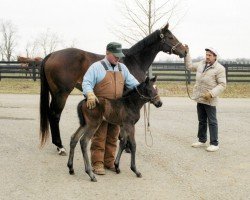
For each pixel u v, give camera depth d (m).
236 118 12.27
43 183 5.75
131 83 6.39
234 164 6.96
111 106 5.84
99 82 6.11
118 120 5.96
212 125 7.83
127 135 6.04
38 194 5.30
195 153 7.68
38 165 6.64
